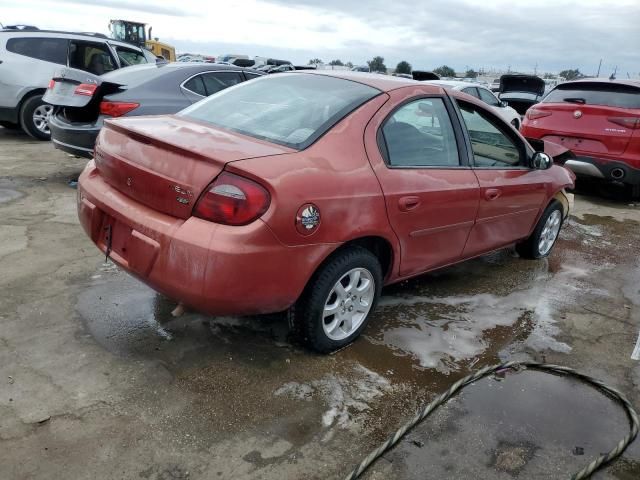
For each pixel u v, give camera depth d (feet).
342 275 9.50
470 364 10.25
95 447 7.38
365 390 9.14
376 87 10.77
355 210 9.16
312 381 9.22
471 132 12.26
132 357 9.43
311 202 8.42
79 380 8.70
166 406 8.29
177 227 8.20
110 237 9.44
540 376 10.02
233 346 10.01
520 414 8.87
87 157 18.99
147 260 8.46
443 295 13.17
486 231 12.99
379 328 11.23
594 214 22.71
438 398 8.90
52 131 19.04
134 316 10.75
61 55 28.14
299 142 9.23
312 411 8.49
